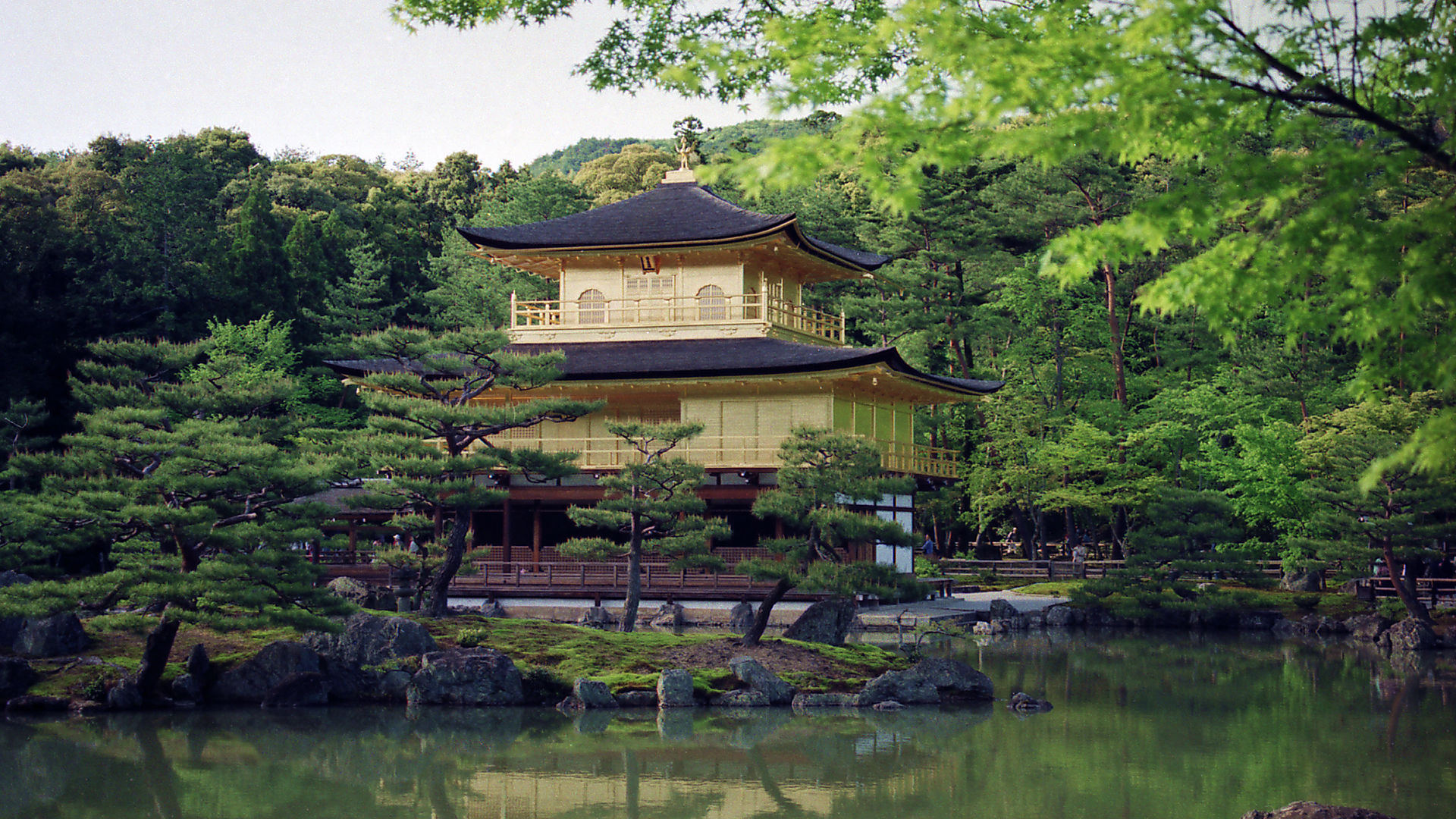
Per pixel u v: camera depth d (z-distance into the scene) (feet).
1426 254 31.91
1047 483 229.66
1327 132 33.14
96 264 233.35
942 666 110.52
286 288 266.77
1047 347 248.73
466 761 84.69
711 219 186.19
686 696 105.29
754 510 116.37
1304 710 103.96
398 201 393.91
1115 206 247.50
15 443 169.68
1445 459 30.83
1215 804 70.90
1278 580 198.49
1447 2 34.42
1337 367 233.55
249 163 416.26
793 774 80.59
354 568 172.35
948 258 251.19
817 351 167.63
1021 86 32.04
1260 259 34.22
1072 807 70.85
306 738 92.02
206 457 98.22
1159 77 31.83
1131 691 114.32
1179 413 220.23
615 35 57.62
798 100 38.17
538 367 130.93
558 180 316.60
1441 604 169.17
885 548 172.35
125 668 104.88
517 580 168.35
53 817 69.77
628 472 128.06
